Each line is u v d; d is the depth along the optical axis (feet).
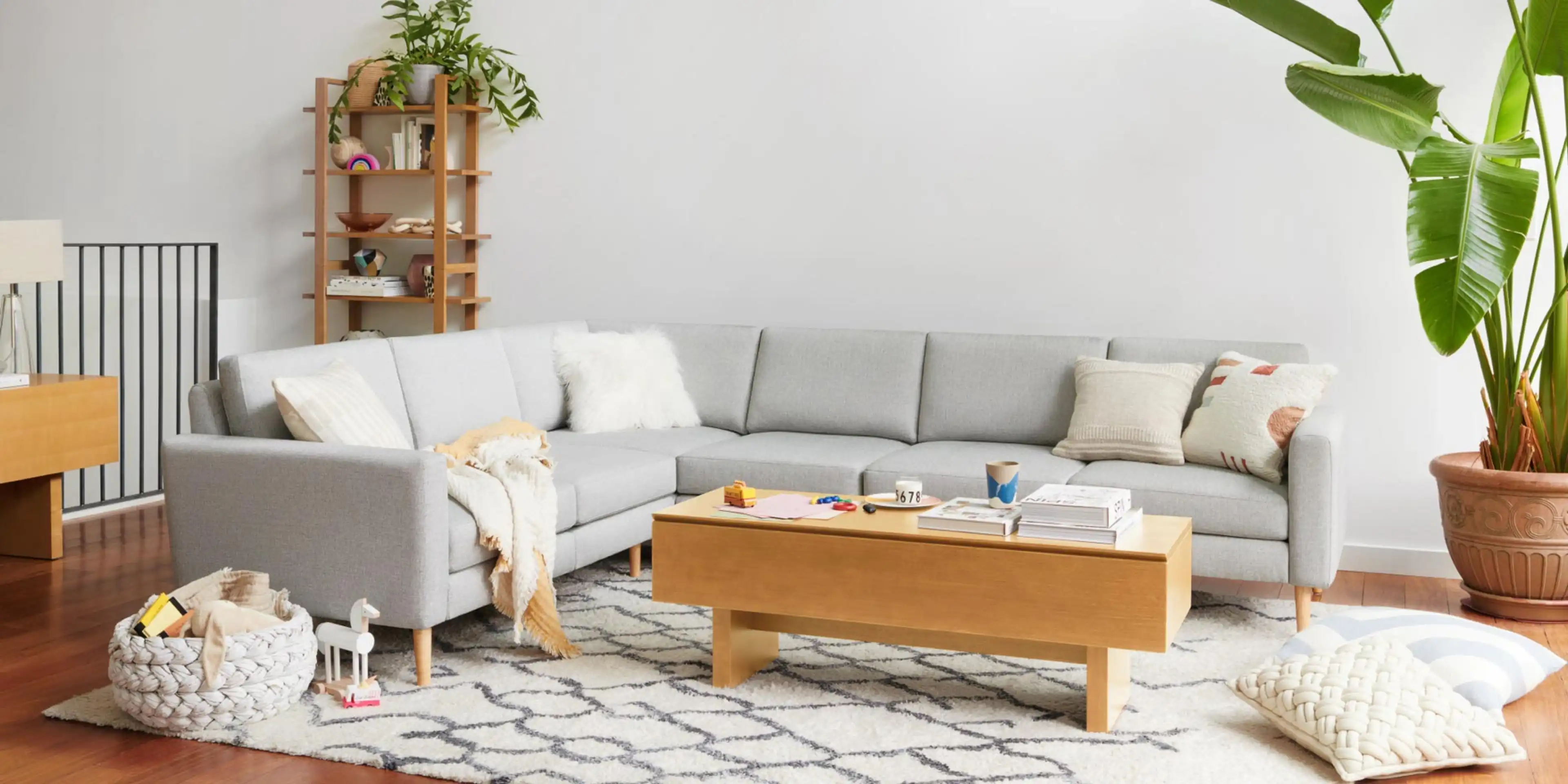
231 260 20.75
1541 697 10.59
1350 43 12.57
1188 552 10.53
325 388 11.89
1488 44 14.25
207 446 11.46
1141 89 15.65
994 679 11.17
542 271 18.97
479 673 11.26
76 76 21.44
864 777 8.99
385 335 19.99
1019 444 14.98
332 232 19.72
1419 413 14.83
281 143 20.21
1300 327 15.24
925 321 16.94
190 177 20.86
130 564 14.82
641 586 14.24
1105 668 9.77
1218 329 15.60
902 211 16.92
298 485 11.05
